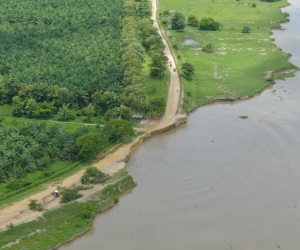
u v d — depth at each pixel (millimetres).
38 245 113500
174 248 115000
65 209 124875
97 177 138000
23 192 131625
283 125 175000
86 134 152250
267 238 118125
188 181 142125
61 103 182250
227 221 124312
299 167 148125
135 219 125875
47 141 151500
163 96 197250
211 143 163750
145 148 161625
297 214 126875
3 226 117188
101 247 115750
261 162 151125
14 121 173750
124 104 178875
